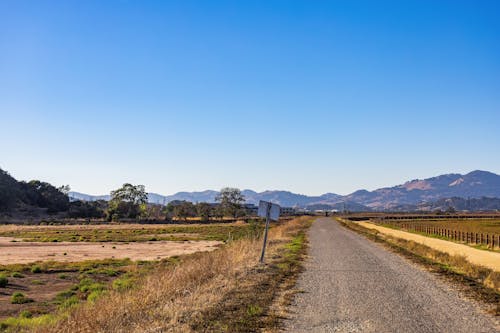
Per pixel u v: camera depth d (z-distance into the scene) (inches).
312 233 2145.7
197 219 5959.6
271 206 861.2
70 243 2085.4
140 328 354.3
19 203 6668.3
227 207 7101.4
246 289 542.0
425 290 570.9
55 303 679.1
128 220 5329.7
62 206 7194.9
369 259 962.7
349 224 3555.6
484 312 442.6
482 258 1059.9
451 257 970.7
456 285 611.2
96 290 756.0
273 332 357.4
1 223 4771.2
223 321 384.2
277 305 464.4
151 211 6565.0
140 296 457.7
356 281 644.1
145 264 1166.3
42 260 1336.1
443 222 4020.7
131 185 5757.9
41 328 400.8
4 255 1496.1
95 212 6520.7
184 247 1796.3
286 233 2054.6
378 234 2054.6
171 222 5128.0
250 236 1612.9
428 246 1357.0
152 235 2711.6
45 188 7534.5
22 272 1035.3
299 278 666.2
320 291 556.7
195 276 589.0
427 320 407.2
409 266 836.6
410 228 2807.6
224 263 700.0
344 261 915.4
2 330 474.6
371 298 513.0
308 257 986.1
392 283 626.8
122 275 977.5
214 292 505.7
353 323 393.7
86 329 364.8
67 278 949.2
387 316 421.7
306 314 426.0
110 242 2142.0
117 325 362.6
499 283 607.5
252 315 408.2
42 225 4436.5
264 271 718.5
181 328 355.9
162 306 428.5
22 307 651.5
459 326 386.3
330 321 399.9
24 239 2375.7
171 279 534.6
